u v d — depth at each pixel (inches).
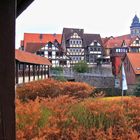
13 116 117.0
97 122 305.0
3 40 117.0
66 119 283.6
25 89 846.5
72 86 916.0
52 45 3880.4
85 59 4099.4
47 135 255.9
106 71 3789.4
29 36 4534.9
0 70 116.7
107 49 4197.8
